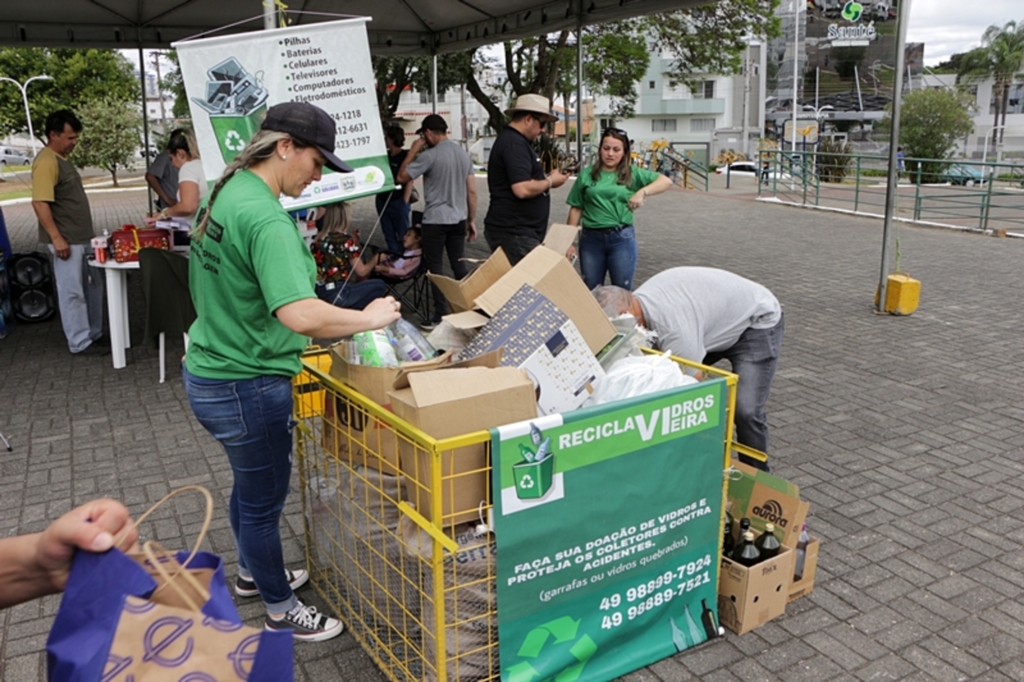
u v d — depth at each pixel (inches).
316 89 170.2
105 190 1101.1
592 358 107.4
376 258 277.9
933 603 127.0
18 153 1713.8
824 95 2470.5
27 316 298.7
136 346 265.9
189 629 46.4
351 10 395.5
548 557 97.7
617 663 108.3
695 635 115.4
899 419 202.8
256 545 109.9
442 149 269.9
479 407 92.4
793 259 442.9
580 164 377.7
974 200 798.5
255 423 101.5
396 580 105.7
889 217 308.3
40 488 164.6
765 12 733.9
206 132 163.9
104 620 46.3
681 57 786.8
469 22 422.9
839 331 287.7
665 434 104.0
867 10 2421.3
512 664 98.2
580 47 363.3
